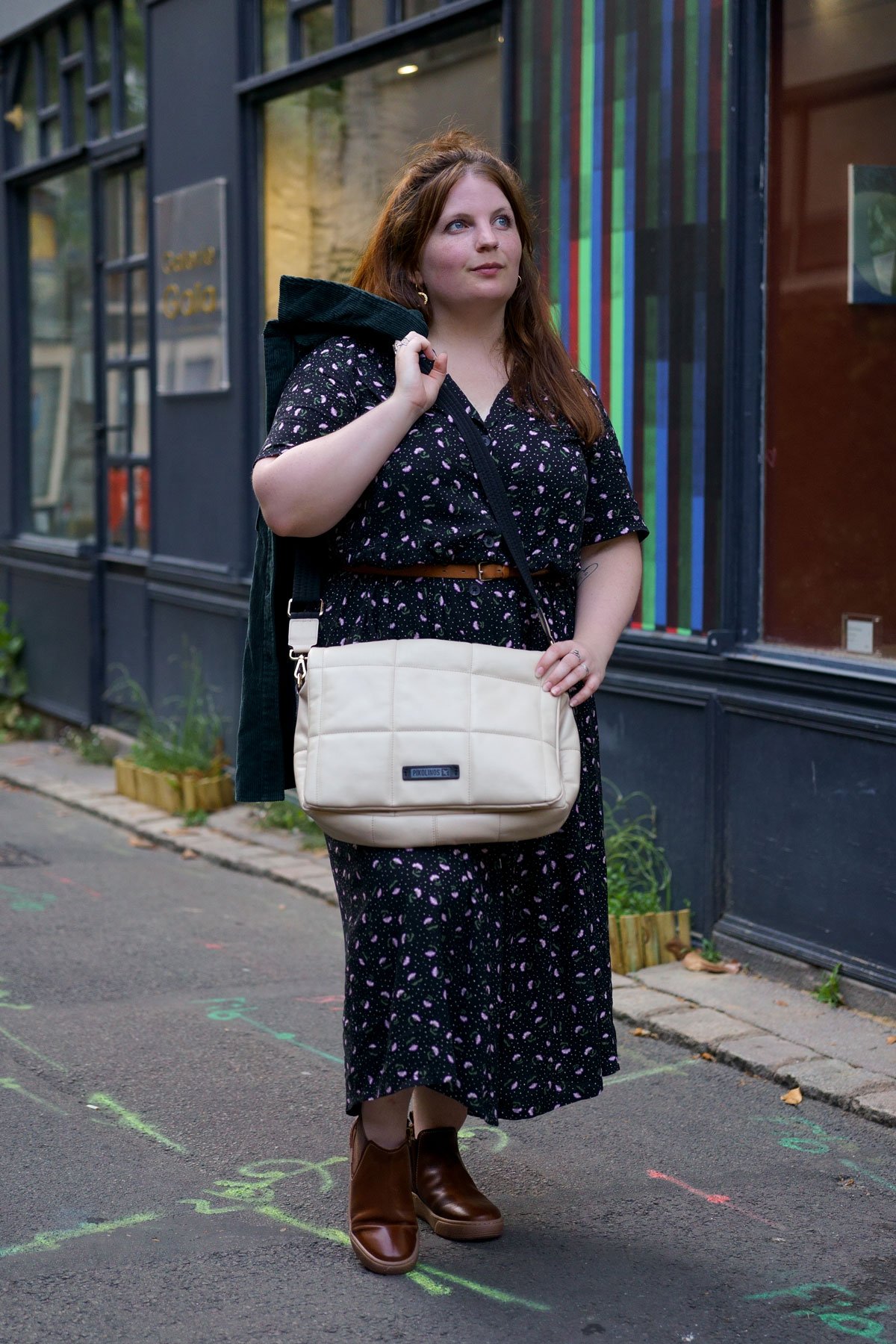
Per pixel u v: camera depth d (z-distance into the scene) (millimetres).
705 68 4527
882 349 4180
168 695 7859
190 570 7473
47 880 5836
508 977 2723
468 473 2582
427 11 5781
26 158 9500
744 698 4438
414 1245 2736
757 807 4430
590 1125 3469
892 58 4098
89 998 4395
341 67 6277
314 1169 3211
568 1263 2785
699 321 4613
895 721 3975
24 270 9711
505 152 5305
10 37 9289
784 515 4465
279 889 5723
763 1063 3762
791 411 4430
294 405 2586
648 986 4367
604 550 2842
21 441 9828
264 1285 2684
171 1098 3613
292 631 2654
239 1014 4258
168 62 7559
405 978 2535
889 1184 3160
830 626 4344
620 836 4824
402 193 2699
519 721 2533
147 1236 2875
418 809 2504
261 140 6961
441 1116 2928
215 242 7156
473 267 2615
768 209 4457
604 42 4891
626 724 4898
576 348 5090
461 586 2607
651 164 4742
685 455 4703
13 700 9688
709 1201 3070
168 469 7758
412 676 2523
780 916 4379
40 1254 2801
